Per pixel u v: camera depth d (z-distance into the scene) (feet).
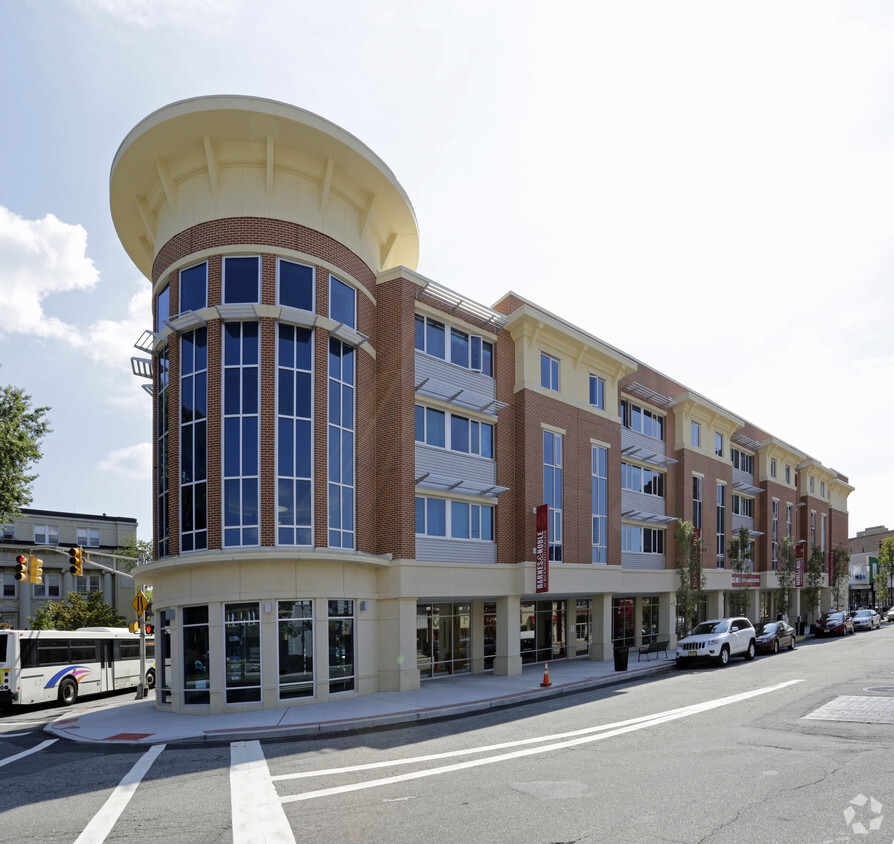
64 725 58.85
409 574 70.85
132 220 76.07
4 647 75.77
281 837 24.84
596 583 95.40
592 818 25.21
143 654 81.30
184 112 62.59
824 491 202.18
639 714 49.29
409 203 78.13
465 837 23.85
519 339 88.99
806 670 72.59
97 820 28.30
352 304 72.13
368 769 35.32
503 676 81.20
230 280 64.95
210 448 62.39
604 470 101.71
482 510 83.41
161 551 67.67
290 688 60.44
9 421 92.32
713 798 26.89
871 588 289.53
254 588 60.34
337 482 67.36
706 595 133.69
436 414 79.25
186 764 39.45
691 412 127.34
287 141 65.67
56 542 179.93
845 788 27.40
